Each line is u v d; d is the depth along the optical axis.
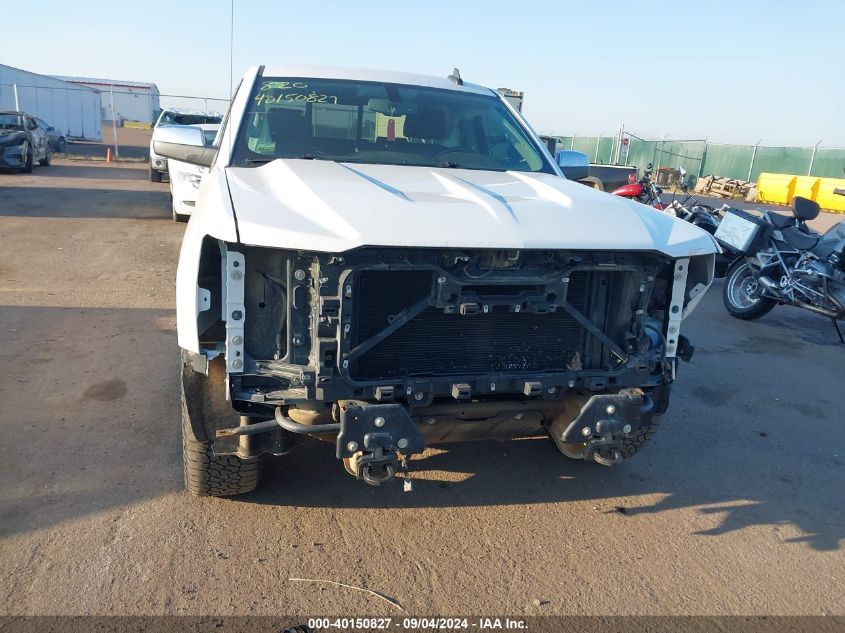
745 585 3.04
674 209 9.58
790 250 7.34
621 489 3.85
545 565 3.11
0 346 5.42
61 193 15.22
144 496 3.44
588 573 3.07
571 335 3.02
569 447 3.31
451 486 3.77
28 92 32.53
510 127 4.49
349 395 2.69
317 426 2.67
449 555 3.14
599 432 2.93
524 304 2.79
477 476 3.89
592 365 3.07
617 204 3.23
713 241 3.17
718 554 3.27
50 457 3.75
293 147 3.81
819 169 28.38
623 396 2.95
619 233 2.92
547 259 2.81
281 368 2.69
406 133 4.12
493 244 2.67
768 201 25.69
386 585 2.90
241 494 3.49
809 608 2.91
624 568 3.12
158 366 5.18
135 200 14.73
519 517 3.50
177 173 11.58
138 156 28.70
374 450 2.66
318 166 3.39
